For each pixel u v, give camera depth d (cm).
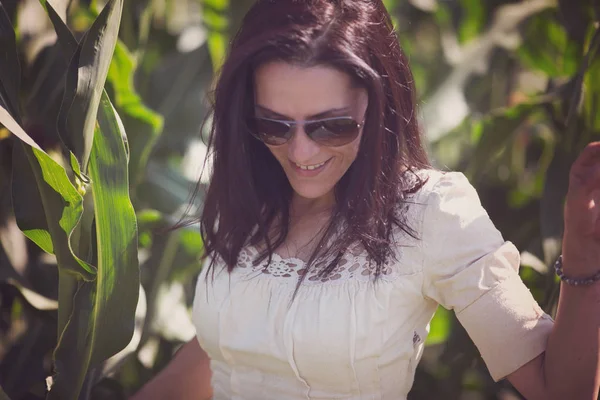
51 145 180
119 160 154
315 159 143
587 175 122
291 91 139
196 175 268
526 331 139
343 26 140
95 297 160
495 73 308
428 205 144
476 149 233
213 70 291
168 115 297
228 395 160
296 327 145
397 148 146
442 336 236
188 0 314
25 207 159
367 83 140
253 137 157
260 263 154
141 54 250
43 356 206
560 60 263
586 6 231
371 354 144
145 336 235
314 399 149
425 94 301
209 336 159
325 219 156
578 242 127
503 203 273
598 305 129
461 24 298
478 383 251
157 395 173
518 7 282
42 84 182
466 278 141
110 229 155
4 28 156
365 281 144
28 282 196
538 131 282
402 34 324
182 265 254
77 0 216
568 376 132
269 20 144
